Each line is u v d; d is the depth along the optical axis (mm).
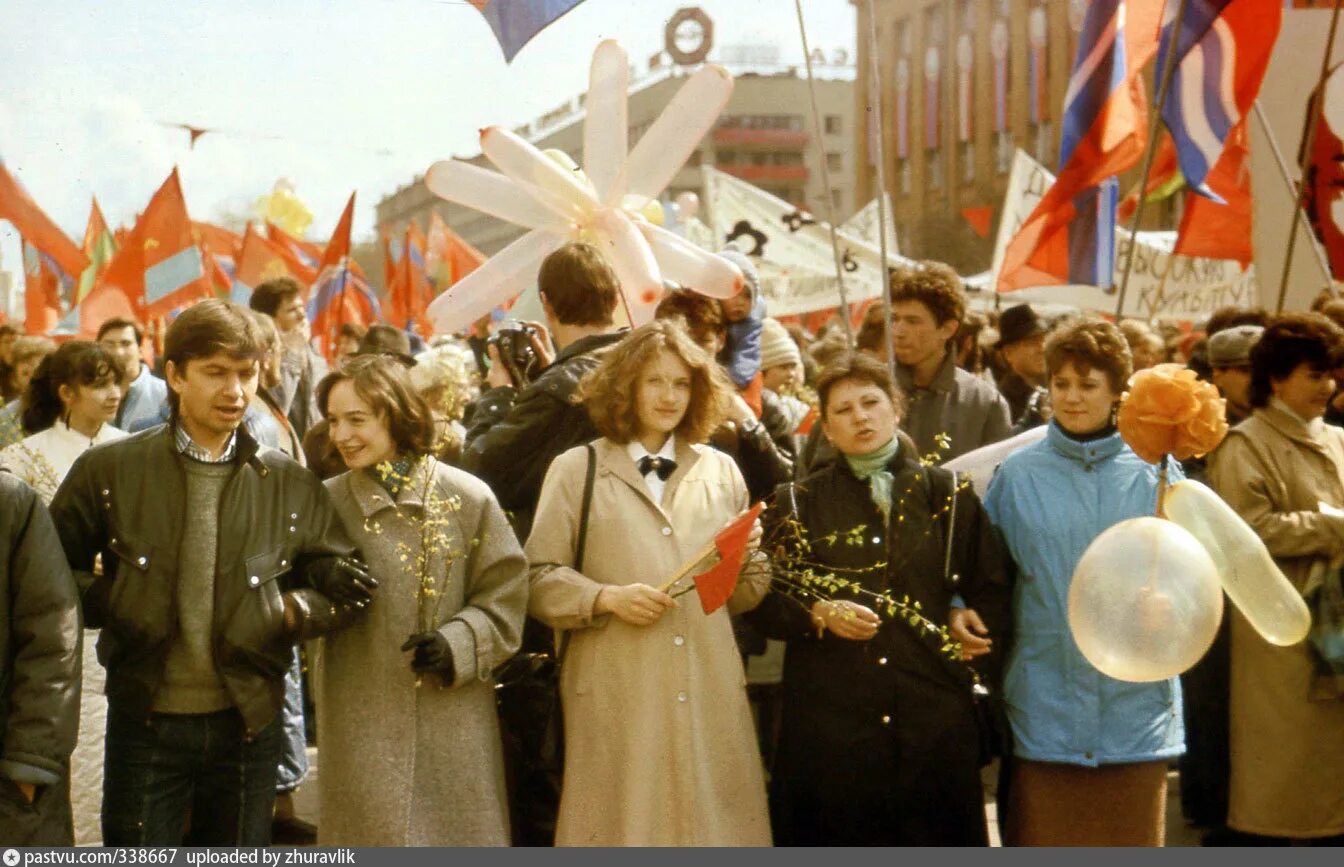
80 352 6234
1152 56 8195
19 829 4270
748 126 61156
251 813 4699
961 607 5051
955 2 47438
